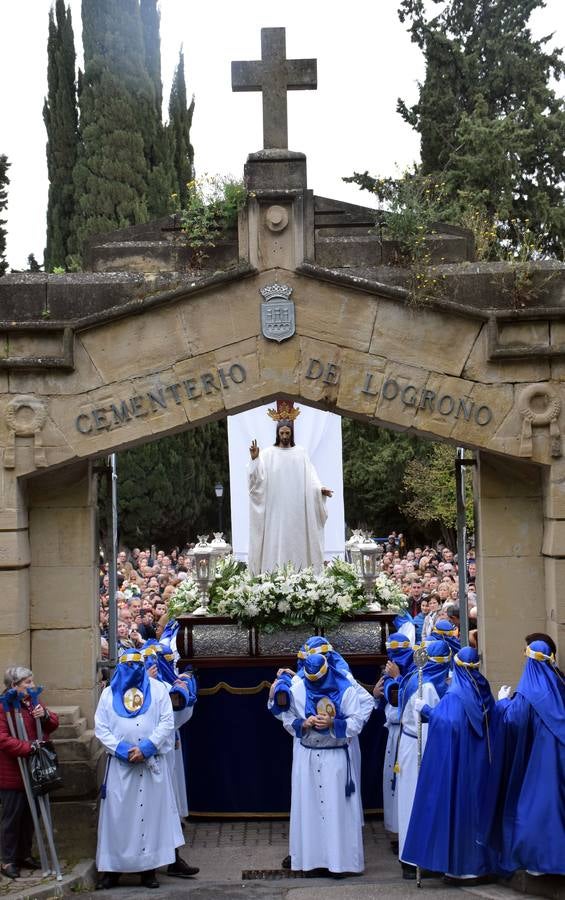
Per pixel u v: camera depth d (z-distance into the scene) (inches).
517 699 343.9
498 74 1438.2
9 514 383.6
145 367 387.2
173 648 464.1
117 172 1454.2
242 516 705.0
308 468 548.4
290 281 388.5
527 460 385.1
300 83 398.6
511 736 346.0
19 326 383.9
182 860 388.5
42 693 400.8
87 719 400.2
